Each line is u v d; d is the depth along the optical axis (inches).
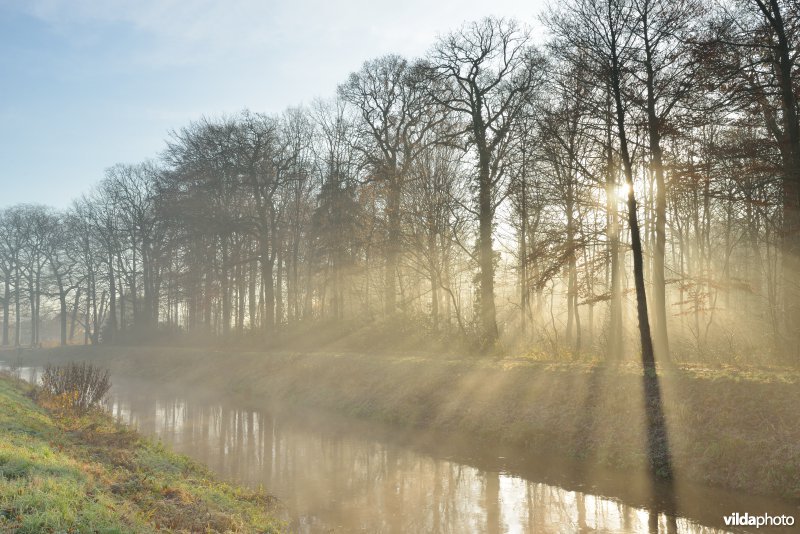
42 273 2699.3
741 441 469.1
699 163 671.1
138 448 534.0
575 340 1184.2
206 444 698.2
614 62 700.0
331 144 1568.7
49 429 541.0
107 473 387.9
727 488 445.7
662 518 405.7
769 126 703.7
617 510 426.3
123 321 2267.5
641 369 653.9
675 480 477.4
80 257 2437.3
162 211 1727.4
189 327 2174.0
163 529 295.0
